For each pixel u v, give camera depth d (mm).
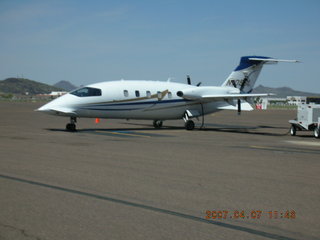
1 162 10336
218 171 9867
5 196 6852
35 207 6238
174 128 27719
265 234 5266
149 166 10359
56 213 5949
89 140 16812
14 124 26906
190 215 6035
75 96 22422
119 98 23875
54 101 22156
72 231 5191
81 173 9117
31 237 4938
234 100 27844
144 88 25234
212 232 5277
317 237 5203
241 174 9531
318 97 30891
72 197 6898
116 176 8891
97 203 6559
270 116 53094
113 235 5078
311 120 21094
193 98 26297
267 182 8648
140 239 4953
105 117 23906
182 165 10656
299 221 5859
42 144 14773
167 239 4973
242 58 29484
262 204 6777
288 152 14203
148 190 7605
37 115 41406
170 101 26188
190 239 4984
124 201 6742
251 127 30297
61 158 11312
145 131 23672
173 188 7836
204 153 13312
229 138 19859
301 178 9195
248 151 14195
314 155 13516
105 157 11773
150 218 5820
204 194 7402
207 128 28516
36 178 8414
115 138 18156
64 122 31078
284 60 28422
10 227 5297
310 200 7125
